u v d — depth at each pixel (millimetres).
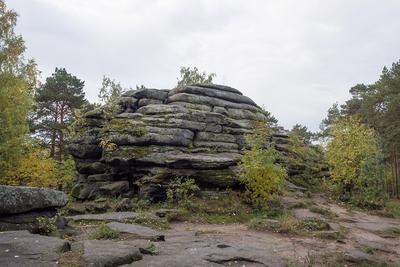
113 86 22156
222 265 8352
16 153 20875
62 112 35969
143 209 15742
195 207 15391
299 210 16578
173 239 10773
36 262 7145
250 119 23094
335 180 22359
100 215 13875
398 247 12336
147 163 17484
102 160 18812
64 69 36781
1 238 8539
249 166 16125
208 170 17375
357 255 10141
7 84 21438
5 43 22375
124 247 8578
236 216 15078
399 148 33344
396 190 34906
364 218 17297
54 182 23672
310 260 9328
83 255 7750
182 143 18625
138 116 19891
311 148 27188
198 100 22344
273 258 9133
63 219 11211
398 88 32188
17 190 10406
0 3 22578
